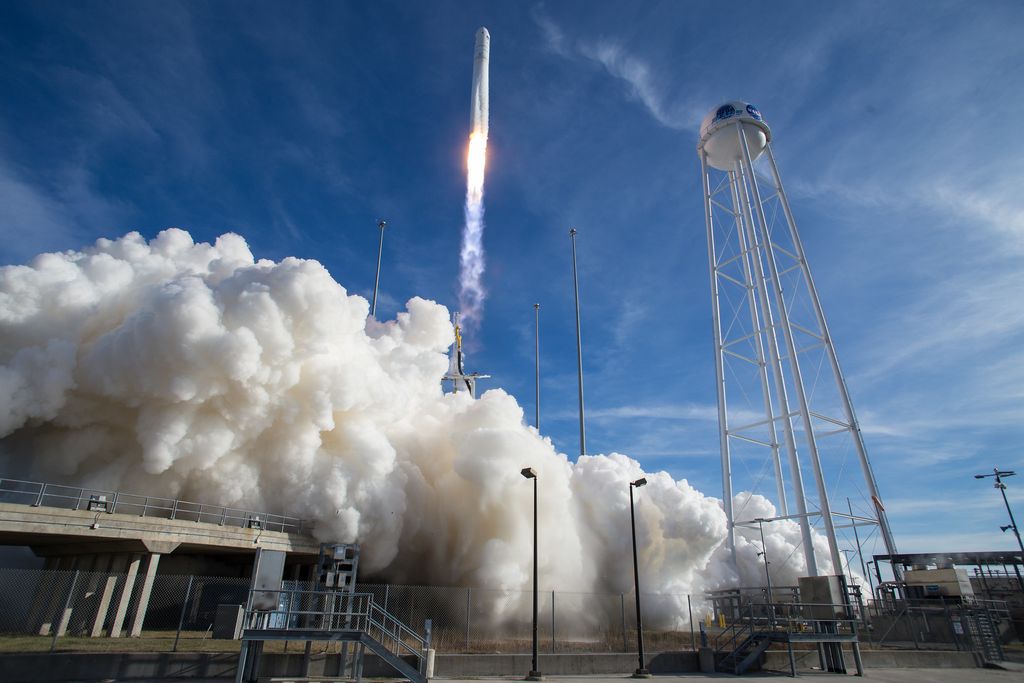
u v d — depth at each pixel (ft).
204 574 123.44
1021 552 160.56
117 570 98.58
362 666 77.97
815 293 178.50
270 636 65.46
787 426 163.43
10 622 94.99
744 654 106.93
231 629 93.56
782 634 102.17
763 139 191.11
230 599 123.85
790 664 99.50
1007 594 173.68
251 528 109.60
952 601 139.13
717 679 93.86
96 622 90.63
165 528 96.32
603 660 98.68
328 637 67.31
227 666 74.74
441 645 105.60
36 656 67.21
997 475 162.91
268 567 70.18
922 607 135.64
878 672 107.24
